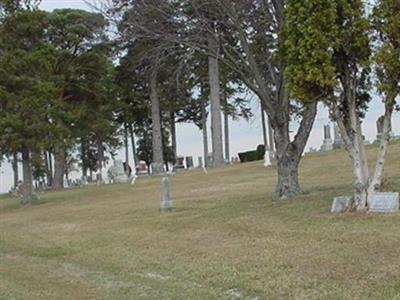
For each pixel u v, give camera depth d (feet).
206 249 38.04
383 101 40.93
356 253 31.01
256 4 56.34
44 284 33.63
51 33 139.23
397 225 36.09
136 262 37.29
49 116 96.78
